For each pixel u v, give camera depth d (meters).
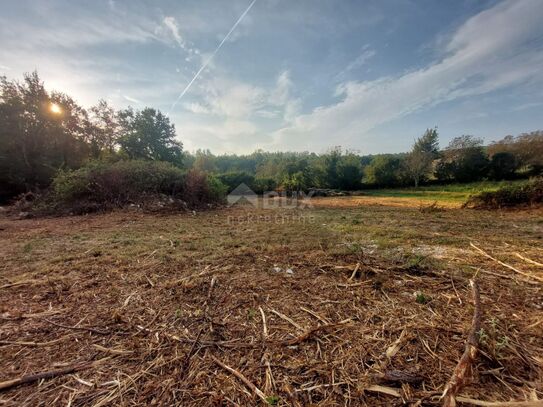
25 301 1.97
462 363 1.18
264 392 1.12
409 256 2.95
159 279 2.39
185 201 8.81
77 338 1.51
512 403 1.01
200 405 1.06
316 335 1.52
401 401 1.06
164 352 1.38
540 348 1.38
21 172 10.85
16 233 4.54
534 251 3.16
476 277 2.33
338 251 3.20
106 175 7.64
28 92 11.35
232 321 1.68
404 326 1.59
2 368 1.27
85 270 2.64
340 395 1.10
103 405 1.06
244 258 3.00
